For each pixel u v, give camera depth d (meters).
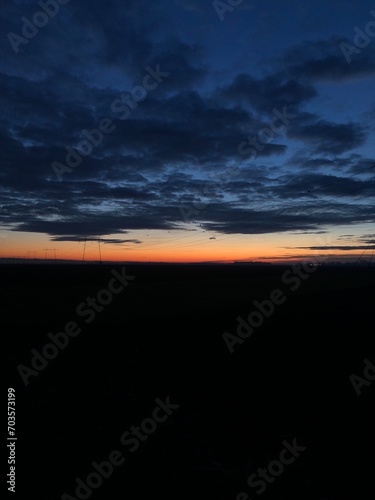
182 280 54.97
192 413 8.16
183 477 5.65
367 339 14.93
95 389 9.79
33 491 5.22
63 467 5.91
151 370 11.51
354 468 5.86
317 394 9.26
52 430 7.25
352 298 29.94
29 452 6.37
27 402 8.80
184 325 18.72
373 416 7.86
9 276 59.28
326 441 6.79
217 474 5.73
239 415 8.05
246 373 11.14
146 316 21.44
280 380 10.41
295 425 7.52
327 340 15.04
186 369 11.66
